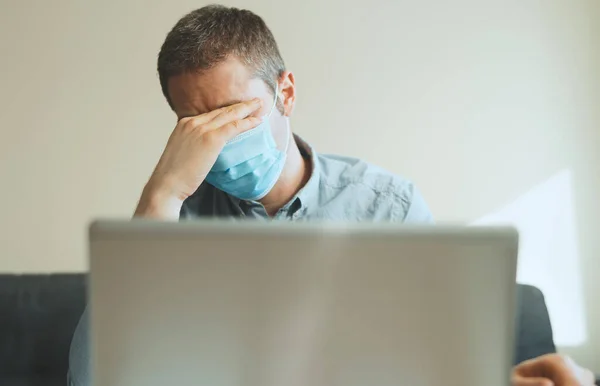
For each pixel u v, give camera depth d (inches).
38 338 67.3
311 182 53.2
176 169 41.5
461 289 20.9
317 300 21.0
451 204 82.0
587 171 81.9
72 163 79.2
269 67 48.1
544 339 62.5
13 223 79.7
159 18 77.3
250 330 21.1
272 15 77.7
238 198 51.5
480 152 81.4
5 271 80.1
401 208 54.9
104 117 78.7
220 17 47.1
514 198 82.2
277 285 20.8
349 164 58.5
